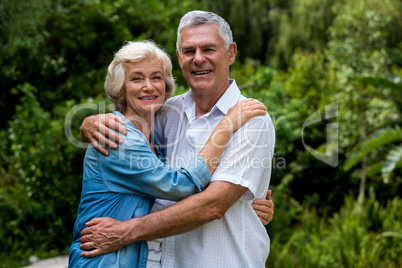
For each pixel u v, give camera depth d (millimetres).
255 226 2156
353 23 7668
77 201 5336
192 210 1904
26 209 5230
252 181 2016
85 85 7129
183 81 6871
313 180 7906
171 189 1925
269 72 6129
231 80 2340
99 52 7344
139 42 2201
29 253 4969
